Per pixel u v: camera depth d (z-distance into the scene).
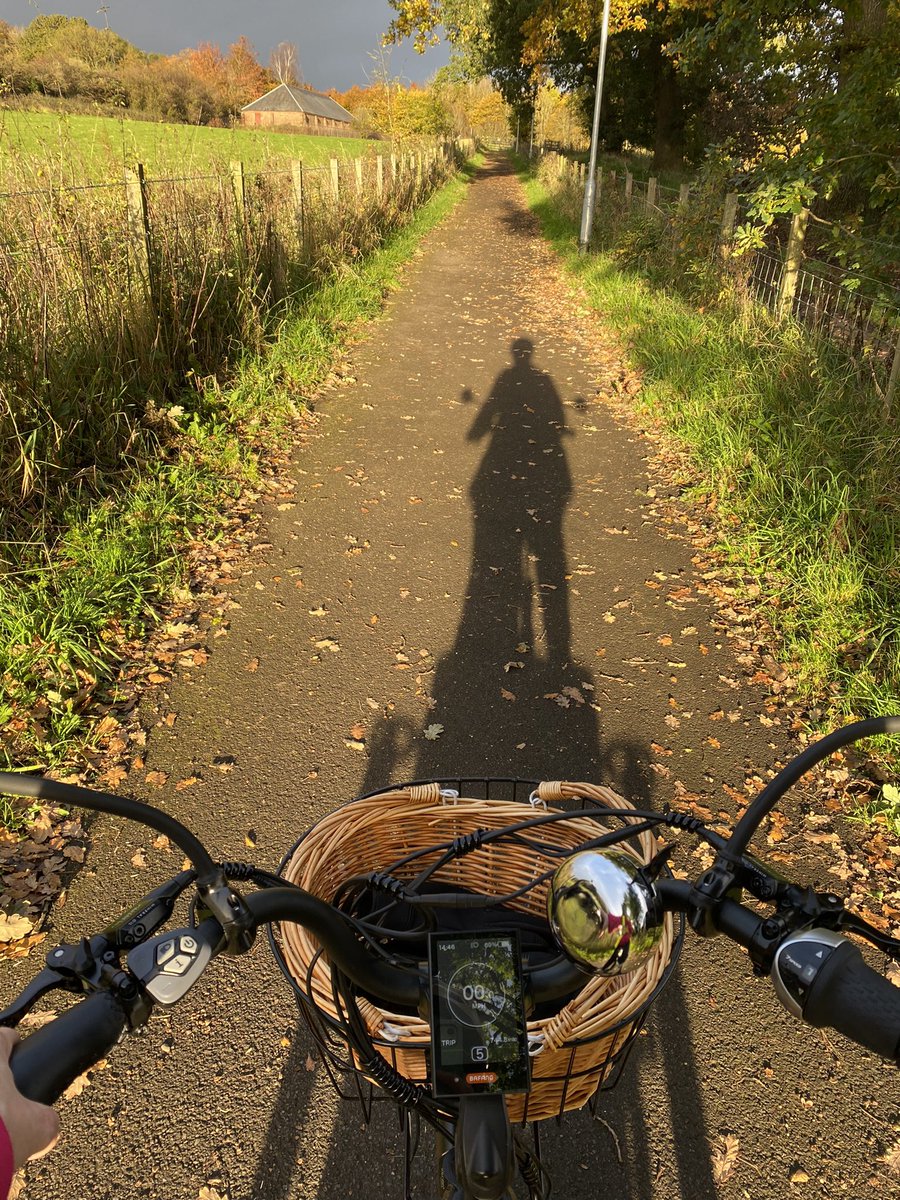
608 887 0.96
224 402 6.33
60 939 2.53
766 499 5.22
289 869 1.58
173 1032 2.29
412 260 14.59
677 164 25.84
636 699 3.72
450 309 11.24
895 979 2.53
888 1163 2.05
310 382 7.50
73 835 2.89
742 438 5.86
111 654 3.70
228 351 6.99
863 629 4.00
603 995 1.37
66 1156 2.02
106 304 5.38
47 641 3.56
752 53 7.22
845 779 3.25
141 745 3.31
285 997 2.40
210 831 2.93
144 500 4.78
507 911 1.84
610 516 5.44
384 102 30.48
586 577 4.70
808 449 5.42
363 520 5.22
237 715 3.51
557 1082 1.37
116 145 6.38
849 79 5.87
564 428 6.97
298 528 5.07
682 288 10.05
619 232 13.84
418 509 5.42
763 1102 2.18
